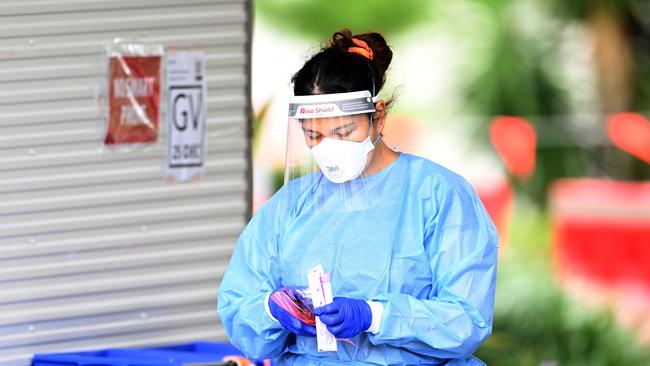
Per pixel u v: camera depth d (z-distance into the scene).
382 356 9.16
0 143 12.09
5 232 12.19
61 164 12.35
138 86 12.58
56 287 12.41
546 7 29.33
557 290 22.16
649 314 21.58
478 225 9.19
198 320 13.03
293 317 8.98
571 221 23.36
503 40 29.41
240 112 13.07
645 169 28.50
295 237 9.48
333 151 8.97
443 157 28.98
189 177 12.90
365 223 9.30
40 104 12.21
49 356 12.02
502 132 28.05
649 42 29.62
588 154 28.64
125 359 11.77
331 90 8.84
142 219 12.73
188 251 12.95
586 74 29.45
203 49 12.83
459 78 29.55
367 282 9.16
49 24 12.16
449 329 8.84
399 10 30.08
